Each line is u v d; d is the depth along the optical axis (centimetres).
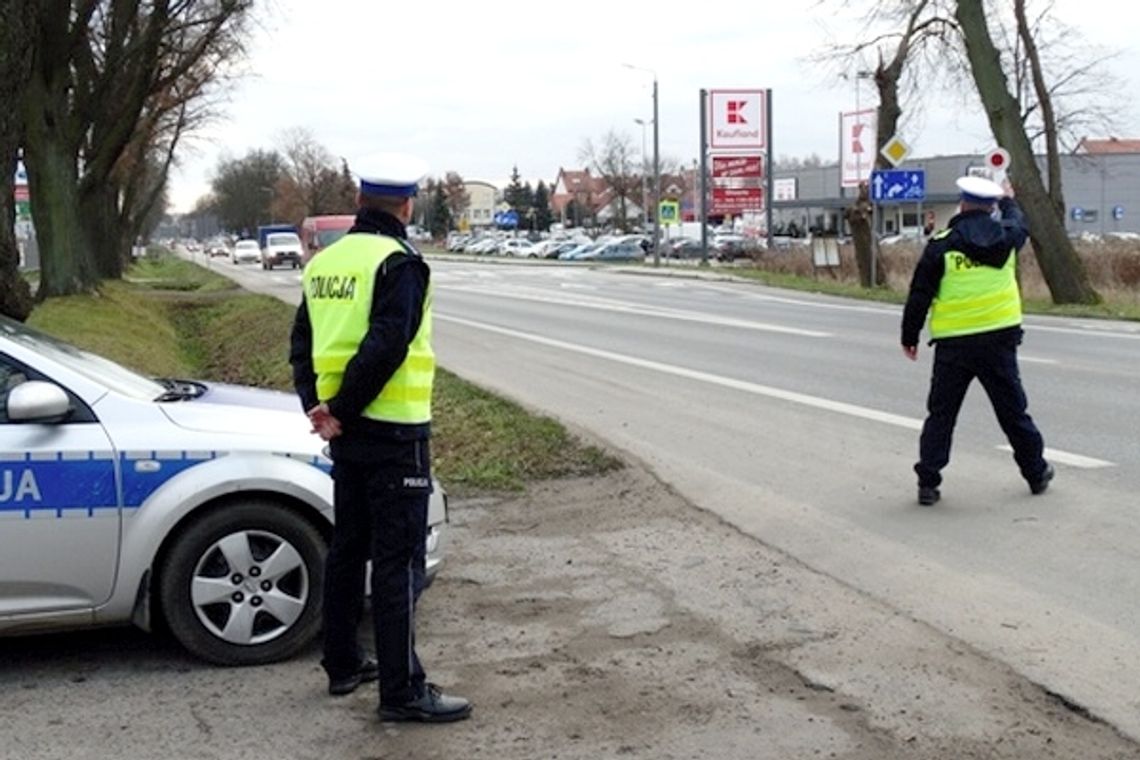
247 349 2245
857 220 3500
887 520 781
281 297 3900
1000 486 863
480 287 4172
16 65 1088
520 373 1609
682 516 802
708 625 588
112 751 466
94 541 525
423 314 468
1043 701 488
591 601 630
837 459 978
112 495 525
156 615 549
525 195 15050
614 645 564
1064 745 450
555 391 1417
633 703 497
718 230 8900
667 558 705
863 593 630
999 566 673
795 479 908
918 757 443
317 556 550
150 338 2306
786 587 643
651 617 602
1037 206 2612
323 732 479
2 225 1080
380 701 486
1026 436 822
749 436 1090
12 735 481
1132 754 443
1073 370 1464
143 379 613
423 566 491
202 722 491
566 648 562
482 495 872
